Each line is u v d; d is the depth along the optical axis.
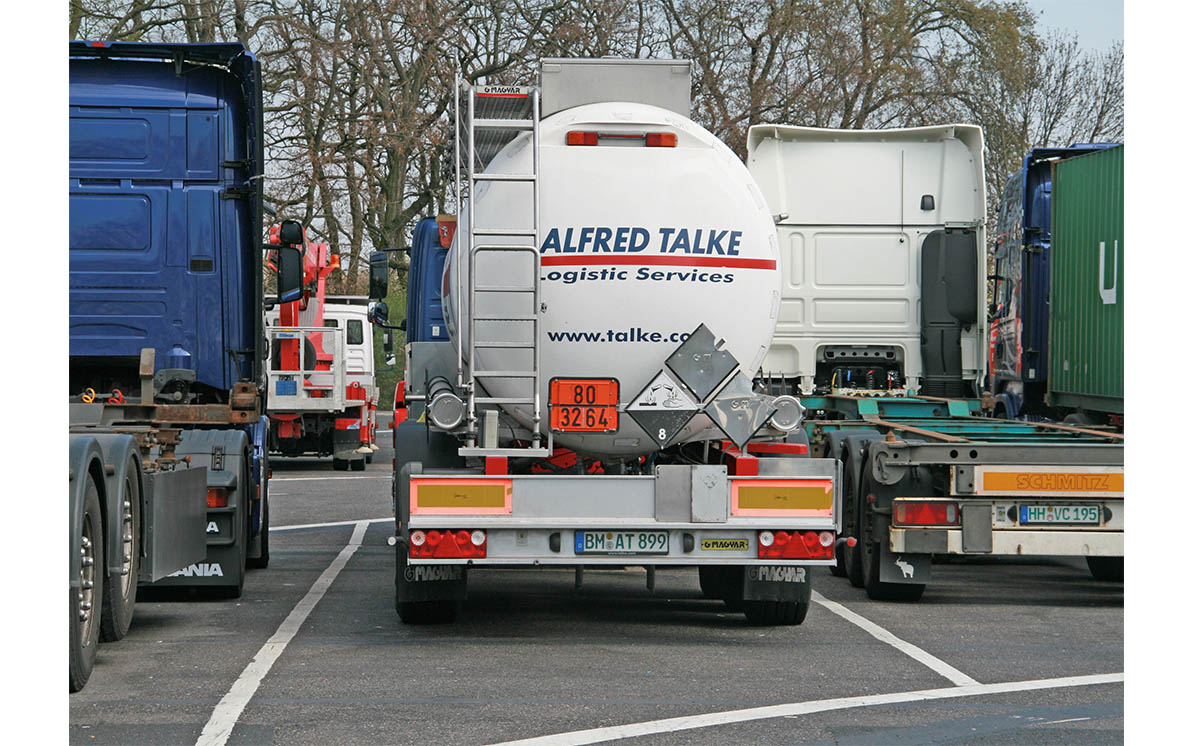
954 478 39.19
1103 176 58.53
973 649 32.31
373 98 134.75
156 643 32.59
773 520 31.14
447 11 131.50
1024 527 39.25
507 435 32.75
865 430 47.72
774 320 32.56
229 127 41.28
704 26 138.12
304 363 97.75
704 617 37.22
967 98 146.00
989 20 143.38
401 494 31.89
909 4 144.25
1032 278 67.94
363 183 133.50
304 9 133.75
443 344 36.69
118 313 40.91
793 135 60.94
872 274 61.00
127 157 41.00
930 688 27.64
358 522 64.94
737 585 36.84
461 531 30.91
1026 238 68.06
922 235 61.00
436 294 43.31
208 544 39.44
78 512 26.47
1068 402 62.72
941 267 60.38
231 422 40.16
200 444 39.91
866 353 61.12
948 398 59.66
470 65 135.38
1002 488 39.16
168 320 41.03
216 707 25.59
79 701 26.12
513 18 135.00
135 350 40.94
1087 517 39.19
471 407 31.53
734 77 138.62
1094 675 29.05
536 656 31.03
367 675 28.67
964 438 42.19
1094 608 39.56
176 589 40.62
